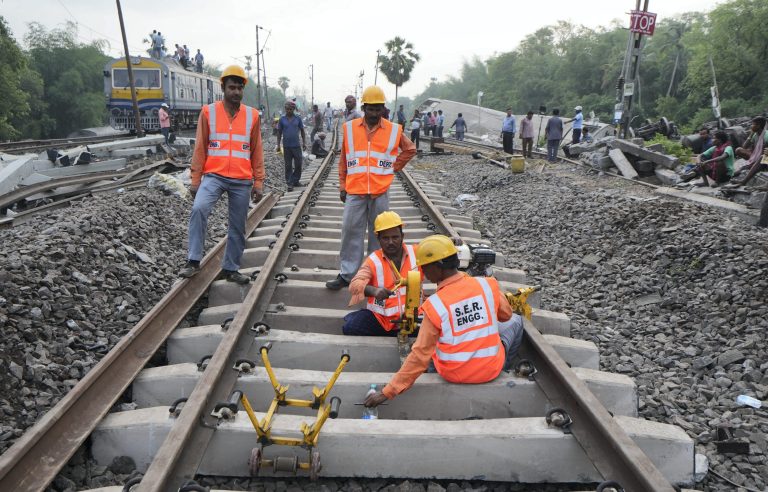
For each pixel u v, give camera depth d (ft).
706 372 14.56
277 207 30.78
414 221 27.27
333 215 30.27
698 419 12.16
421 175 54.49
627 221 26.45
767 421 12.05
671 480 9.82
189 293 16.25
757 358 14.74
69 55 187.83
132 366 12.03
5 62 122.11
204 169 16.28
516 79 319.06
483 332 10.77
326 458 9.39
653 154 42.50
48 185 32.24
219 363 10.60
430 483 9.31
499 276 19.93
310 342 12.75
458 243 17.95
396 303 12.83
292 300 16.30
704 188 34.30
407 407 11.00
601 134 76.13
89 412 10.16
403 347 12.40
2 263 16.12
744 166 35.88
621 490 7.97
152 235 24.62
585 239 26.32
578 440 9.22
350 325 13.37
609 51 254.27
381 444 9.37
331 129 133.18
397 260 12.90
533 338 11.94
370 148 15.31
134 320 15.85
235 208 16.49
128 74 83.41
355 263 16.10
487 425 9.64
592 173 45.21
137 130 76.84
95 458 9.78
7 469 8.00
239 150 16.03
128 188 34.71
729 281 18.81
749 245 20.79
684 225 24.12
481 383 10.89
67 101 184.65
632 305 19.26
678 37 222.28
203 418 9.52
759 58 153.99
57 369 12.37
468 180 50.14
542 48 314.55
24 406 11.05
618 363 15.01
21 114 130.11
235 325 12.30
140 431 9.78
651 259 22.41
